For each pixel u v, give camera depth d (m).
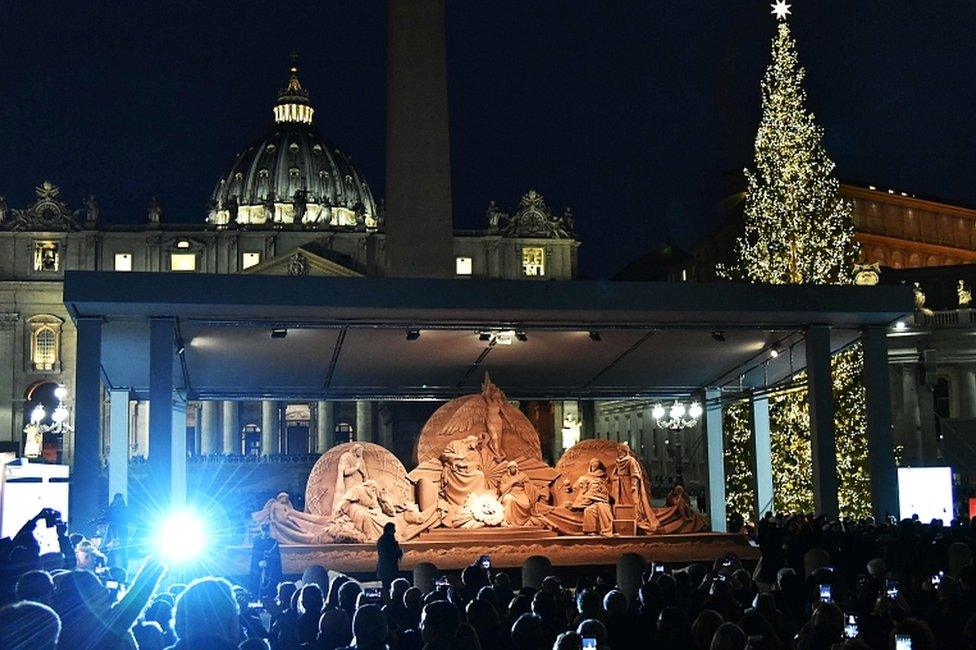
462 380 35.56
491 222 127.12
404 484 26.98
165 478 24.23
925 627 7.91
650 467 93.44
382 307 24.77
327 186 170.75
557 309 25.52
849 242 50.47
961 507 32.97
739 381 36.31
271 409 120.75
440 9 30.44
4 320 117.44
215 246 125.00
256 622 10.03
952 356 56.75
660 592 10.52
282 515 25.91
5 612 5.09
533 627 8.06
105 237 122.62
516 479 27.70
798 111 42.31
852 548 19.34
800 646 8.63
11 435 115.81
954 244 79.62
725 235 81.81
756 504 34.81
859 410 40.84
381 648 7.93
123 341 27.84
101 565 16.41
